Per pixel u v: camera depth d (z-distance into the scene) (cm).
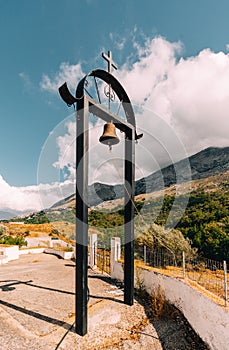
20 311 486
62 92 414
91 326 420
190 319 424
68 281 757
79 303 395
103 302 535
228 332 308
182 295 464
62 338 377
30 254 1548
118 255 783
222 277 464
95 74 491
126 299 525
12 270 961
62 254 1377
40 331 398
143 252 765
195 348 359
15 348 344
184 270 520
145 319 453
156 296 541
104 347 355
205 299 374
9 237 1806
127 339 380
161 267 639
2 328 404
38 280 771
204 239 1048
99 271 883
